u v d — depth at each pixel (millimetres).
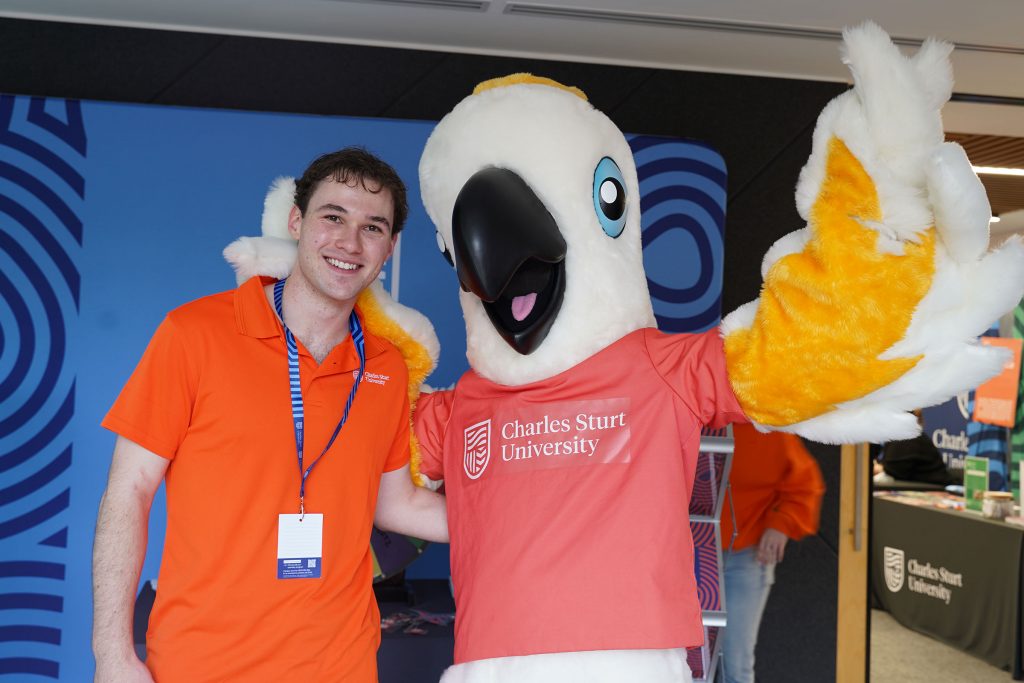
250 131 2826
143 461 1512
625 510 1446
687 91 3180
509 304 1531
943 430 6531
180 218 2789
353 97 2994
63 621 2689
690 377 1482
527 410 1538
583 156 1567
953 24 2709
